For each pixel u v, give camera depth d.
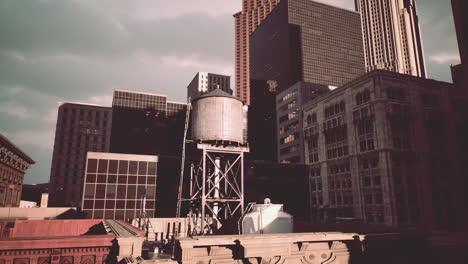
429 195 52.09
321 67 148.62
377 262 14.47
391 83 54.94
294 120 87.62
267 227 18.12
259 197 53.47
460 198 54.62
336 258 13.84
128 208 41.22
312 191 68.44
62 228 27.98
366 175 54.47
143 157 43.34
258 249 12.10
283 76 146.25
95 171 40.75
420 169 53.03
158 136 128.25
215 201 28.41
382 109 52.75
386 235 14.52
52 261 12.76
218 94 28.41
